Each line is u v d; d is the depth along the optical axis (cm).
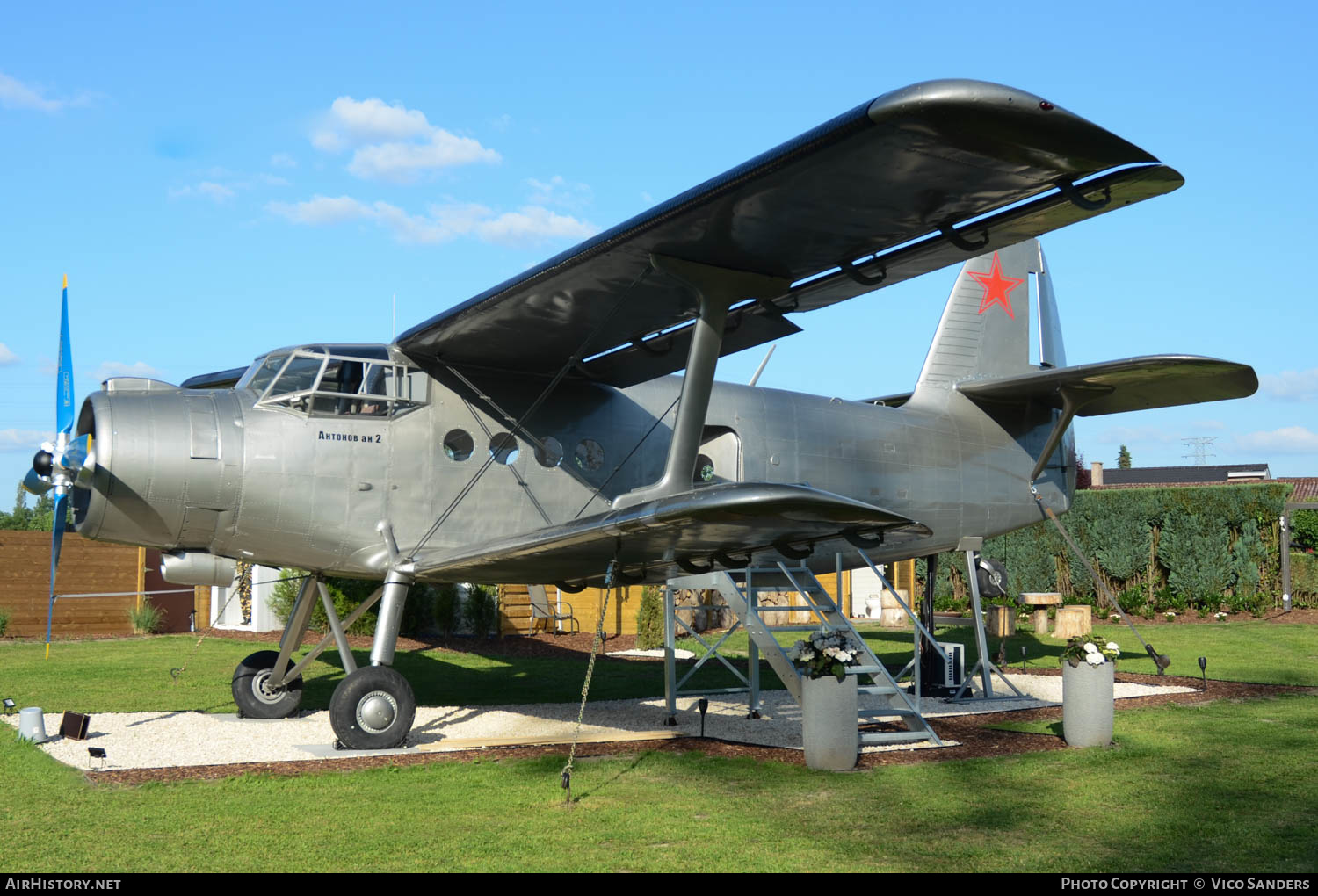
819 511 712
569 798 686
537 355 1041
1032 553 2522
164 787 722
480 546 945
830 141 626
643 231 775
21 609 1989
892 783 745
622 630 2103
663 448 1161
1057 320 1521
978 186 689
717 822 628
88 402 938
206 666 1509
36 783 731
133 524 922
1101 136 602
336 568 994
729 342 1031
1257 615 2325
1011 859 550
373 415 997
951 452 1377
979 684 1395
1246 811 657
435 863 540
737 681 1477
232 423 945
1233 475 5759
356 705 888
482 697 1272
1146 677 1377
